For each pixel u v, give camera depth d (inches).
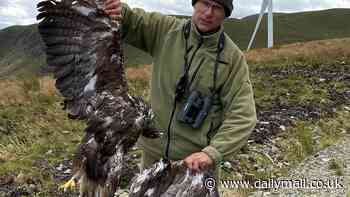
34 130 602.9
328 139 664.4
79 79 191.8
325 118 767.1
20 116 661.9
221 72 238.2
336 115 795.4
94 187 183.6
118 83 191.0
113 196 182.9
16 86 857.5
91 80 190.5
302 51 1630.2
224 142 226.8
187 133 243.9
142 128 188.4
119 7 206.7
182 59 242.2
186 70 240.5
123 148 185.9
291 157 569.3
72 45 191.6
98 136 184.2
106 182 182.4
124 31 251.4
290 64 1405.0
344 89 997.2
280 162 548.7
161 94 248.1
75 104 191.2
